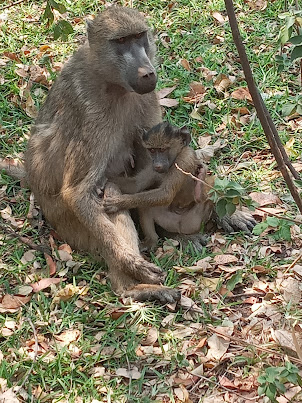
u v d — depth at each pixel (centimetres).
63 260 252
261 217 264
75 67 251
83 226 251
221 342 226
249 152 285
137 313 234
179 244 256
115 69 242
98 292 244
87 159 246
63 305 238
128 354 225
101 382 219
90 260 253
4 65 321
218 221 261
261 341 226
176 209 254
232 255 251
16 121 301
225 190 206
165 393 217
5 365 221
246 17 338
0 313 237
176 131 244
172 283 244
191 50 326
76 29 337
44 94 311
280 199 267
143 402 214
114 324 232
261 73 313
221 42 328
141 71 238
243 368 221
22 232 262
